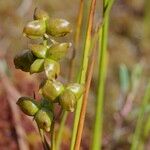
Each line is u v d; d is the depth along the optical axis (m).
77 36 0.21
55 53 0.14
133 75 0.29
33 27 0.14
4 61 0.31
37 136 0.28
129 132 0.30
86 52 0.16
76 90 0.14
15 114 0.29
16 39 0.37
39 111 0.14
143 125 0.29
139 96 0.36
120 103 0.31
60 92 0.14
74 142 0.16
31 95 0.31
